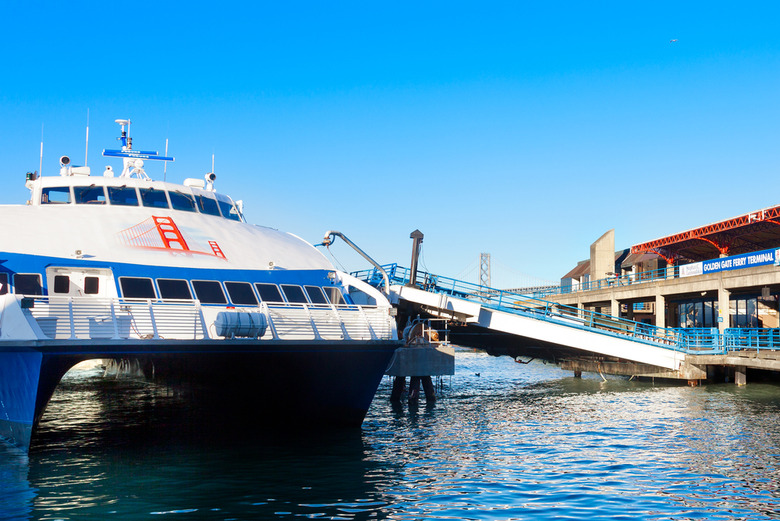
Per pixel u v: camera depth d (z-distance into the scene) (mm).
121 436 18000
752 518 11094
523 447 16906
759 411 23000
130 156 22828
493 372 45438
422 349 26297
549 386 34094
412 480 13500
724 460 15281
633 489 12859
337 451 16234
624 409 24172
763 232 42906
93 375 38094
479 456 15805
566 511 11430
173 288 16453
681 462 15109
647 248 51938
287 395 18281
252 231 20812
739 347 31688
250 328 15023
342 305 18516
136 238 17562
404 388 31219
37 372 13320
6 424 15727
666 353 32500
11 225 16672
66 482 13172
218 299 16750
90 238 17016
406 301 32281
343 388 17703
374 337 17703
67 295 15758
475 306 31719
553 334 32062
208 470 14242
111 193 19484
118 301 15031
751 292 38812
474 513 11328
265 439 17688
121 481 13250
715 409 23656
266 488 12812
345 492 12578
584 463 15055
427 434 18891
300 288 18484
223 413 20172
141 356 15289
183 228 18734
